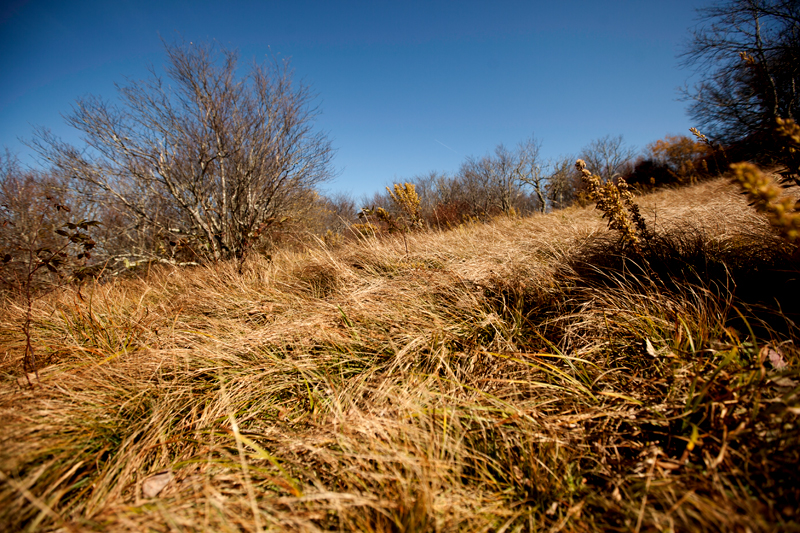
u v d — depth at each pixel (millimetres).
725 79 12578
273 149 6102
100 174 5621
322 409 1551
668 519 826
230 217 6184
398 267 3307
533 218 6016
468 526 956
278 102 6027
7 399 1530
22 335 2377
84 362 1888
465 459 1197
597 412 1274
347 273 3088
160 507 966
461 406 1398
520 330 1888
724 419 1055
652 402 1268
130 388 1675
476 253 3479
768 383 1069
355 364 1879
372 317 2191
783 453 910
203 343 2139
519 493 1070
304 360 1890
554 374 1502
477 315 2076
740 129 11969
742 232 2373
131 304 3084
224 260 5078
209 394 1679
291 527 964
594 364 1494
